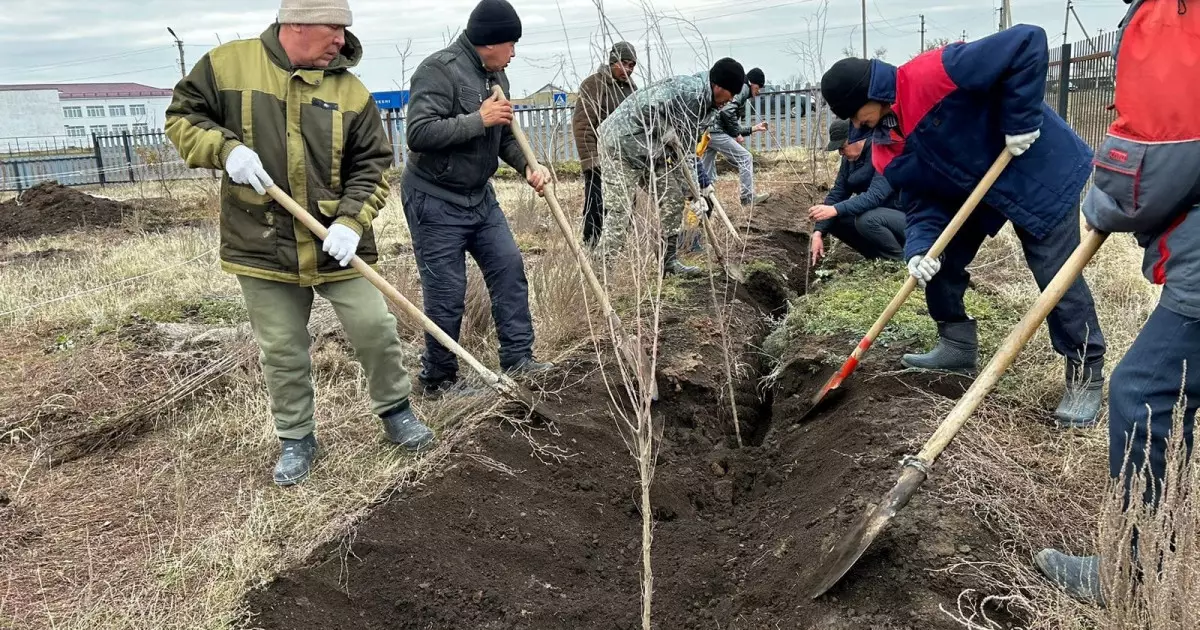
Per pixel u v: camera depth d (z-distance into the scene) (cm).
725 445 474
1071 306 378
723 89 545
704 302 628
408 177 432
